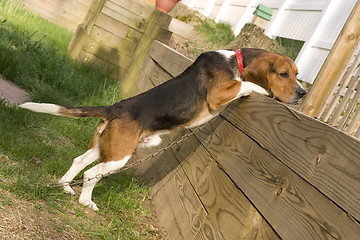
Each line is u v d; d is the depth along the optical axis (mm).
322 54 8484
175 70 5699
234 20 13875
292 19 10305
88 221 3680
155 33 8312
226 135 3777
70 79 7270
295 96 3738
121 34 8969
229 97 3766
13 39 8031
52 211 3469
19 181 3529
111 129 4023
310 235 2297
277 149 2877
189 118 4094
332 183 2242
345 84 3422
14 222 2992
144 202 4793
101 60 9062
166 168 4945
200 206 3777
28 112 5195
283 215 2578
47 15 12547
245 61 3904
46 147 4578
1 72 6594
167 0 9281
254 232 2861
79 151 5074
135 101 4152
